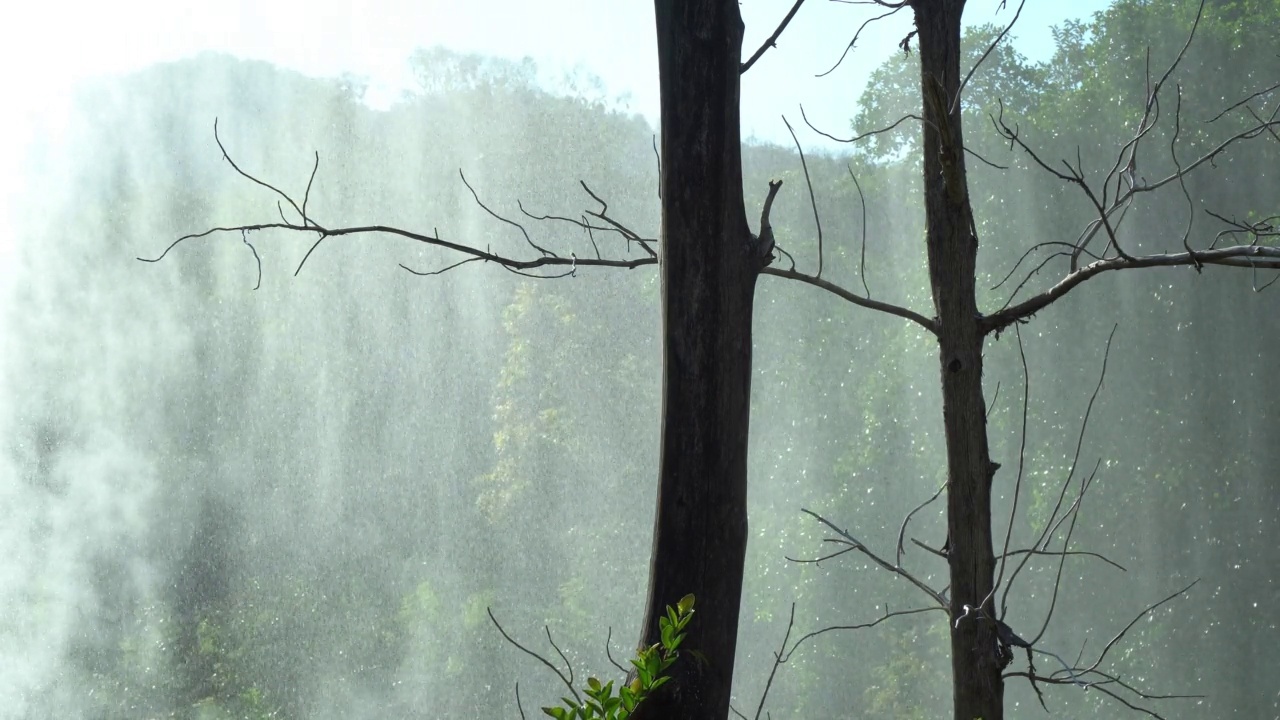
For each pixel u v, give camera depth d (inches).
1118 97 524.1
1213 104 498.3
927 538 585.9
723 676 105.2
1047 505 523.2
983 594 141.9
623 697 78.4
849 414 621.0
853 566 585.0
